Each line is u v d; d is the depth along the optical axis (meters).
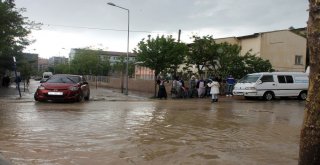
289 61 42.16
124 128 10.39
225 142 8.70
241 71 31.12
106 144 8.13
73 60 86.31
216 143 8.55
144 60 31.64
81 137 8.88
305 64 42.66
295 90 25.25
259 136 9.66
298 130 10.83
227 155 7.31
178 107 17.64
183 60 32.09
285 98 26.53
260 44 40.97
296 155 7.40
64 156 6.98
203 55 31.03
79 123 11.17
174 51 31.36
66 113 13.76
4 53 32.72
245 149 7.92
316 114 3.54
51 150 7.45
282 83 24.95
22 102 18.64
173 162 6.71
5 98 23.69
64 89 18.78
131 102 20.30
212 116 14.10
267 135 9.84
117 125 10.94
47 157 6.88
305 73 25.95
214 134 9.83
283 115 15.17
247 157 7.16
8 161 6.48
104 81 66.12
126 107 16.91
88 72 80.44
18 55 42.53
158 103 19.92
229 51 31.17
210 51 30.72
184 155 7.25
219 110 16.73
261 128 11.16
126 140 8.62
